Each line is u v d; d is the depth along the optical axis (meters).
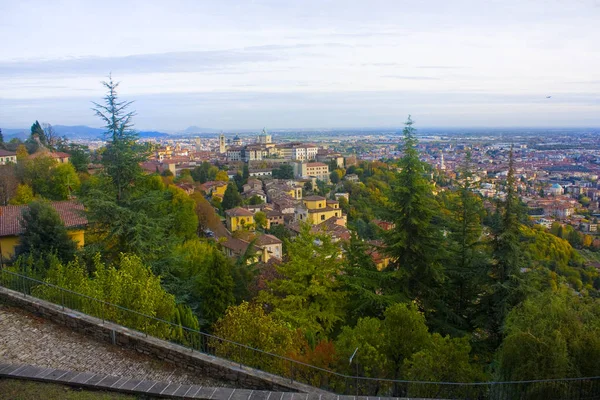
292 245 27.55
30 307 18.36
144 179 31.02
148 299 19.23
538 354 13.91
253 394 13.16
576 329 14.59
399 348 17.47
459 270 25.47
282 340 18.89
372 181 137.75
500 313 22.64
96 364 15.28
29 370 13.85
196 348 18.09
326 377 16.22
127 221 27.47
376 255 41.31
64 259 29.38
